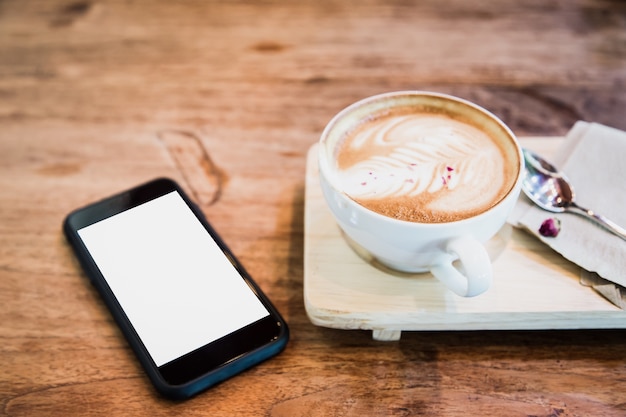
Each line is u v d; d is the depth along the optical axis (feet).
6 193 1.59
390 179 1.31
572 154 1.49
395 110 1.43
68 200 1.57
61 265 1.45
